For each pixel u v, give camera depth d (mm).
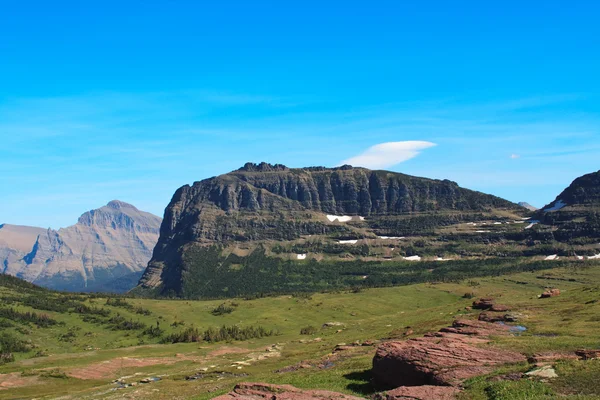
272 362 104250
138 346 185750
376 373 57625
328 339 140375
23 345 190500
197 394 73812
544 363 46188
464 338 66812
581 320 79250
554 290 131625
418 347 56844
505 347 58281
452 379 46375
